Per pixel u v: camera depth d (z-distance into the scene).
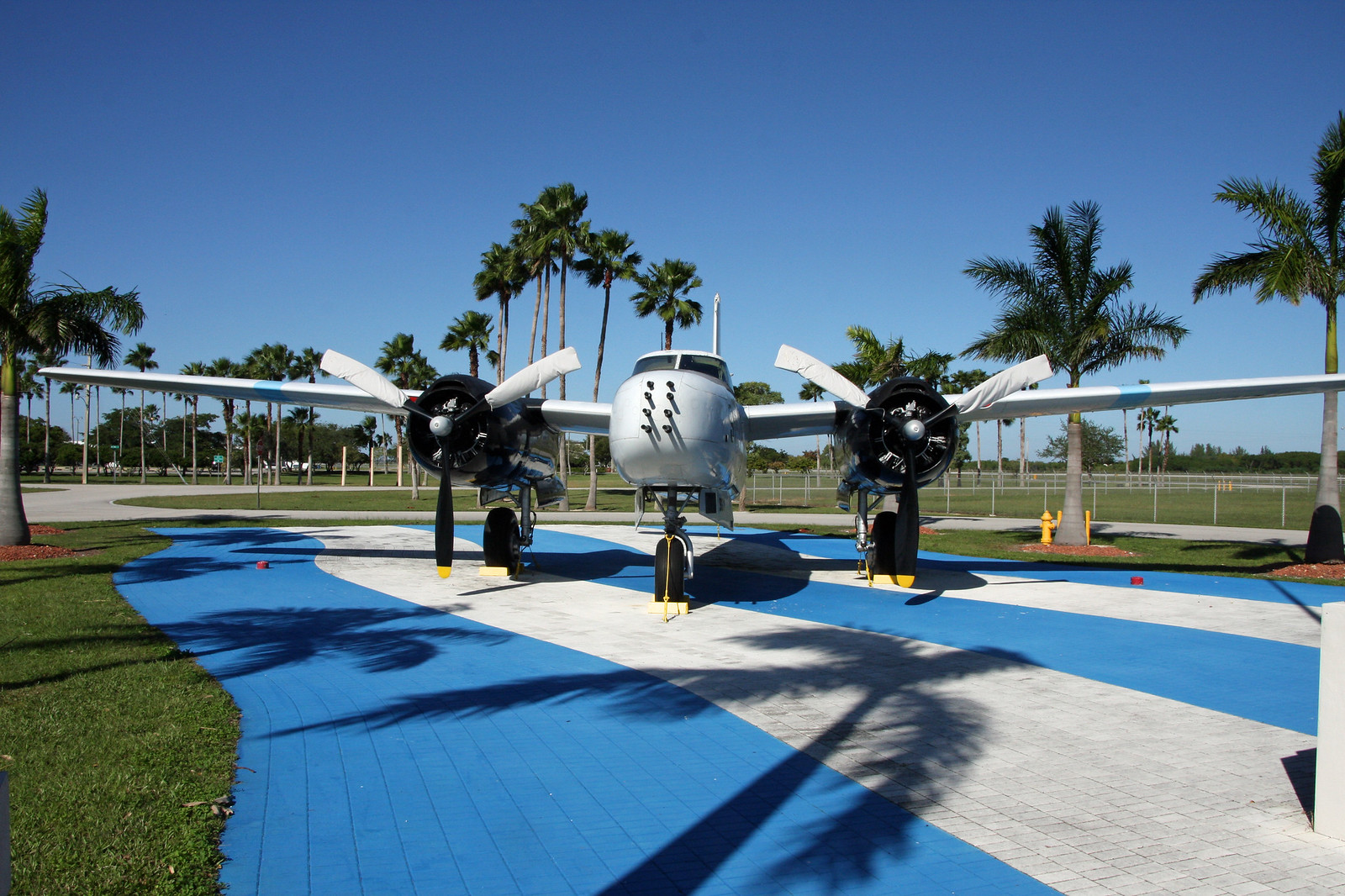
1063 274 17.02
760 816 4.16
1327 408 13.97
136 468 108.56
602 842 3.85
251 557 15.28
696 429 9.23
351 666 7.20
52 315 14.55
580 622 9.37
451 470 10.95
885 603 10.83
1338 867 3.62
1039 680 6.89
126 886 3.30
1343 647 3.92
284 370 57.19
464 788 4.47
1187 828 4.03
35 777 4.36
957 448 10.55
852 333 24.17
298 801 4.27
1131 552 17.22
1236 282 14.26
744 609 10.35
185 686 6.24
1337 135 13.52
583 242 30.75
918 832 3.98
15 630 8.24
